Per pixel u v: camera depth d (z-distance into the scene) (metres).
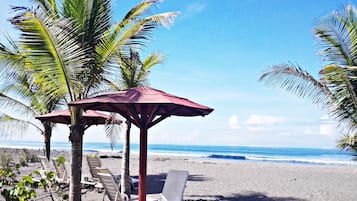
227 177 15.20
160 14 6.49
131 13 6.54
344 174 17.69
